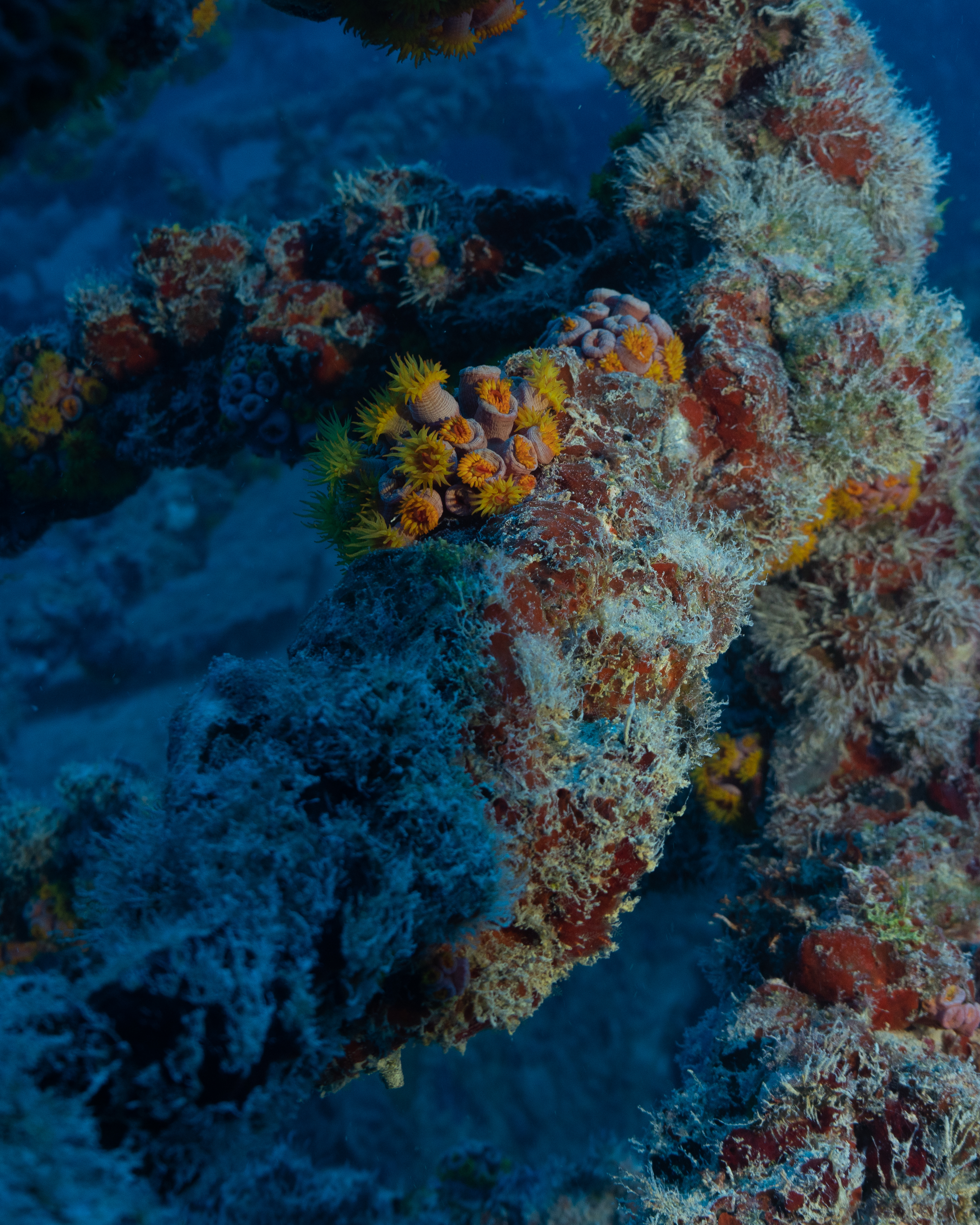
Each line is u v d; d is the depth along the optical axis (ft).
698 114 16.08
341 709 7.17
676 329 13.14
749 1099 11.18
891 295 13.53
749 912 15.31
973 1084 10.79
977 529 16.02
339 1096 31.32
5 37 4.68
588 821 8.27
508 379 10.36
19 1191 4.55
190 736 7.52
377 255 18.63
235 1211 17.31
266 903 6.14
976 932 13.38
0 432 21.94
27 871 21.11
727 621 10.44
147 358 20.98
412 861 6.89
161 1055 5.30
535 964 8.47
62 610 46.65
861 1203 10.27
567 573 8.61
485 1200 20.39
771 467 12.67
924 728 15.64
